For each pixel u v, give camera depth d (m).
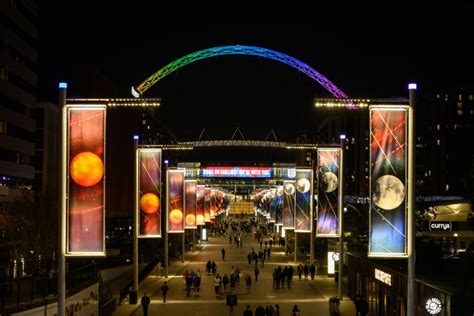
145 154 53.09
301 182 68.25
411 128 28.53
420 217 84.56
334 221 54.16
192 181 79.88
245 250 123.81
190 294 63.66
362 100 28.89
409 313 28.30
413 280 28.34
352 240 86.94
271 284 71.25
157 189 53.00
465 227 88.19
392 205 28.41
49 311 32.81
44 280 33.59
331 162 54.00
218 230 181.88
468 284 33.56
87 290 41.00
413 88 28.52
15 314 29.44
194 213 80.44
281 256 109.00
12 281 31.91
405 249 28.39
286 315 49.47
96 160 28.70
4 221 73.94
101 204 28.66
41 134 130.88
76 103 29.11
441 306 30.50
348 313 49.50
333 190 53.94
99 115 28.88
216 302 58.16
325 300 58.59
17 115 104.25
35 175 130.38
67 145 28.80
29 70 110.38
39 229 71.62
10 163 100.44
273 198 134.75
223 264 95.06
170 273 83.81
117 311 52.50
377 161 28.53
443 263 44.94
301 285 70.31
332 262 77.25
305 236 117.31
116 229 158.62
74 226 28.61
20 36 105.69
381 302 45.28
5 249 73.31
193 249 115.50
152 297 61.53
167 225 67.12
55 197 95.38
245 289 67.25
